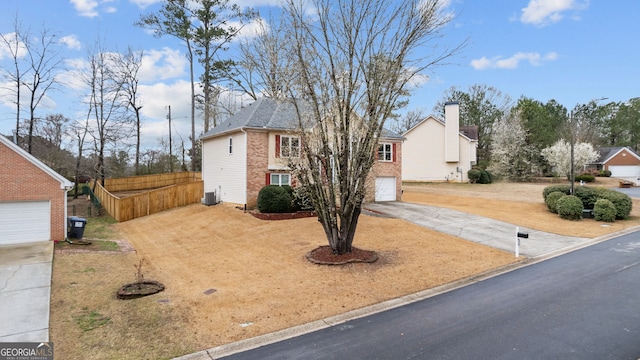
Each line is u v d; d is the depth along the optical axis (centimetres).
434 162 3838
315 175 1112
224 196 2292
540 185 3522
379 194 2412
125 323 701
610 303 750
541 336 606
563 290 845
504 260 1137
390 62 1036
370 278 962
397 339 614
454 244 1334
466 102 5528
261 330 672
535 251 1250
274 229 1594
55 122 3491
